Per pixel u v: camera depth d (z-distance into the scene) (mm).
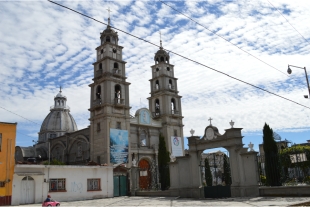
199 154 30359
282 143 44000
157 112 64938
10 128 30922
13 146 30766
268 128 27797
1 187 29281
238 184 26719
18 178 30750
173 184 32312
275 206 18453
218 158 50031
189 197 30156
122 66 58312
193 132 31375
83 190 35875
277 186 25156
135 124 57906
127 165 52250
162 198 31281
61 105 88500
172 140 62031
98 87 56969
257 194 25719
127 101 56406
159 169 40875
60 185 34250
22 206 27656
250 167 26500
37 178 32250
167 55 69250
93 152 53312
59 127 83688
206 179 46500
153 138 61031
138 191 38250
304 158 33719
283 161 33469
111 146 51094
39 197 31922
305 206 17688
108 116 52406
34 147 77188
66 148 65688
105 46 57625
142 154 56312
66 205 26938
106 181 38312
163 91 64688
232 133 27625
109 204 27078
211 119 30172
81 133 61844
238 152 27312
